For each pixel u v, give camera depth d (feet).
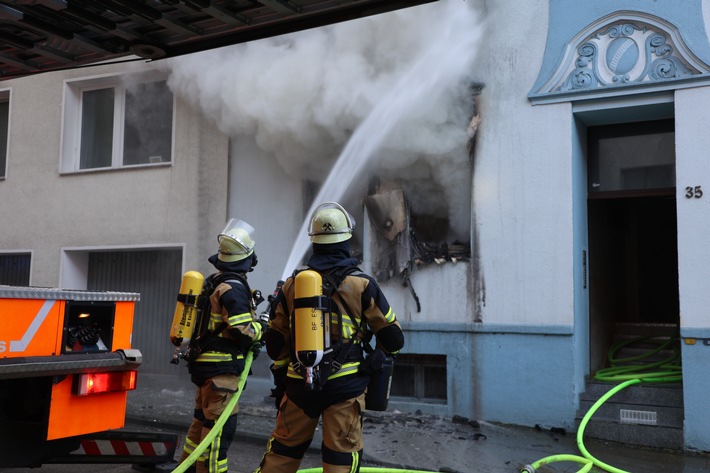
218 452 14.76
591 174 27.07
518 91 26.05
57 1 16.03
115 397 16.17
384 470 17.19
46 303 14.40
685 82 23.31
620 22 24.59
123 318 16.38
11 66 21.09
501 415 25.43
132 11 16.83
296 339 11.83
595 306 28.04
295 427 12.51
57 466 18.67
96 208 34.99
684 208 23.02
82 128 36.86
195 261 32.32
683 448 22.24
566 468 19.86
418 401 27.32
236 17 17.63
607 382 25.38
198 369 15.30
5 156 39.19
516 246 25.68
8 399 14.84
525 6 26.14
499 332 25.67
